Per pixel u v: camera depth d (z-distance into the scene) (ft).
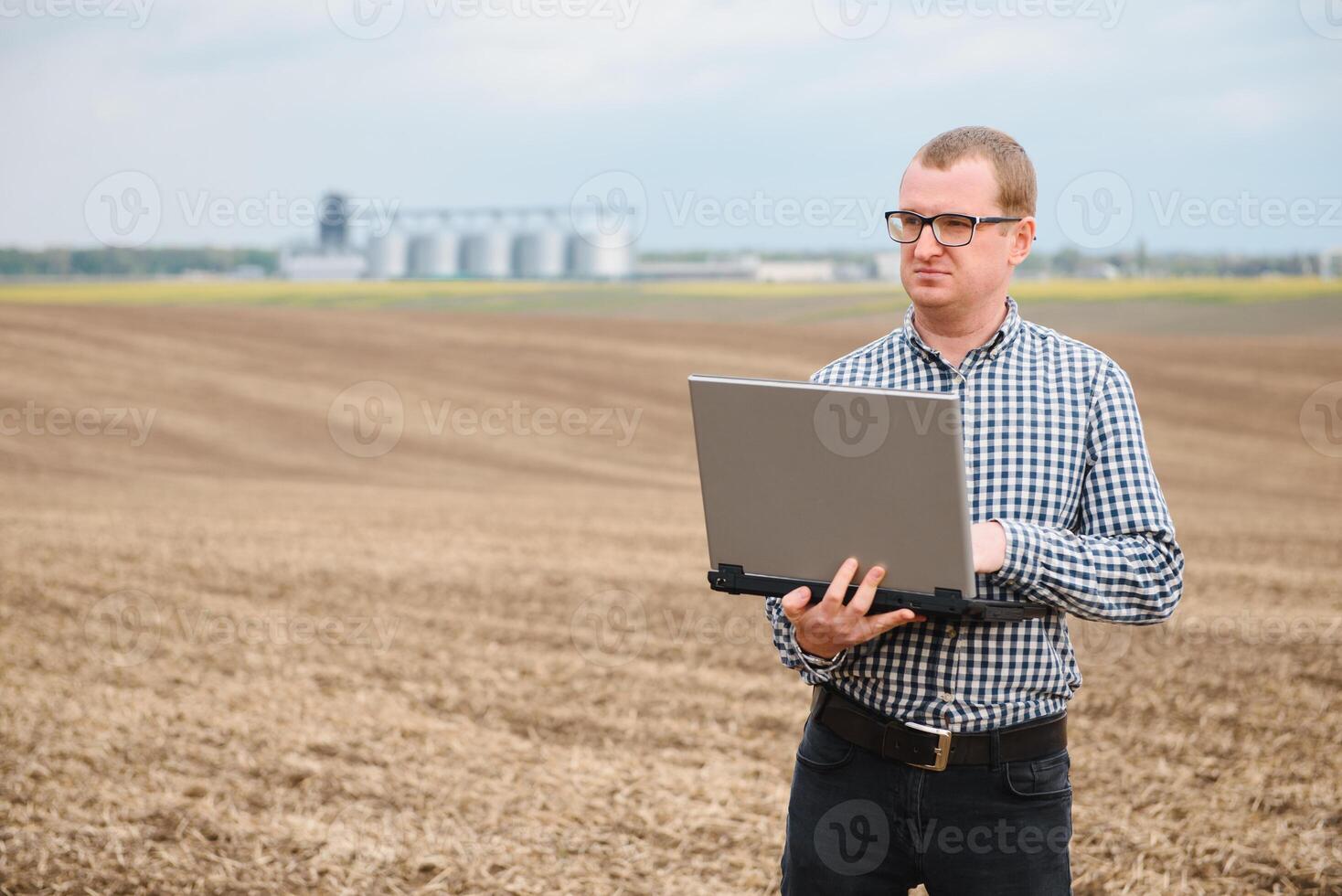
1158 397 70.90
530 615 26.58
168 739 17.58
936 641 6.66
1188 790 15.26
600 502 50.42
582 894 12.60
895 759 6.79
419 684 21.08
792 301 101.55
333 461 62.54
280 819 14.58
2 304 95.35
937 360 6.92
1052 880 6.75
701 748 17.60
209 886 12.66
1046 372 6.75
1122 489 6.49
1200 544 37.04
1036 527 6.29
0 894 12.22
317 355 84.07
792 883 7.38
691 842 13.97
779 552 6.63
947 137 6.77
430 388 77.46
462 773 16.43
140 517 41.37
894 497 6.16
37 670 21.20
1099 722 18.21
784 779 16.19
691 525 41.96
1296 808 14.49
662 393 76.84
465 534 38.70
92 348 83.05
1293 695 19.44
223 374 78.74
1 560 31.63
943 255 6.61
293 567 31.94
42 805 14.70
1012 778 6.64
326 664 22.35
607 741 17.80
